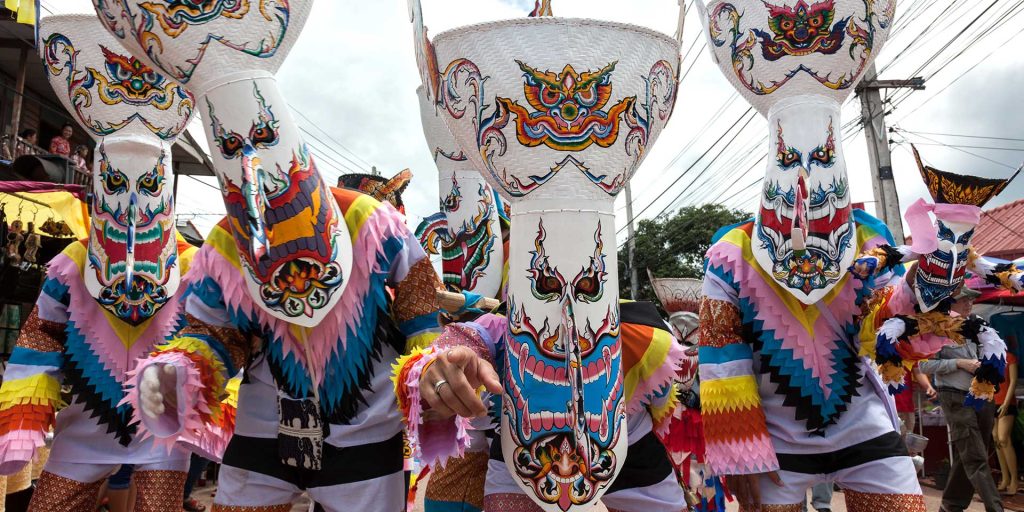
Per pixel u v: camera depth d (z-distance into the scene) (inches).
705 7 124.3
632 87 77.6
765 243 112.7
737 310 117.6
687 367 141.5
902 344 109.0
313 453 88.3
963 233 97.7
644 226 1320.1
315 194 81.7
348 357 88.4
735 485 115.7
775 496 113.0
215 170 81.9
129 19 79.7
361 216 89.7
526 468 78.0
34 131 478.0
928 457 339.6
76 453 134.8
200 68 79.4
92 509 138.7
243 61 80.0
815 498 240.1
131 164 130.2
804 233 107.8
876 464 108.1
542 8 80.0
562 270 76.9
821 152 110.3
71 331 137.3
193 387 84.7
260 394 93.2
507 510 98.7
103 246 131.6
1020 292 98.4
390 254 92.0
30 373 134.6
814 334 113.3
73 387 136.1
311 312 83.2
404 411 79.2
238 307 89.6
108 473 137.6
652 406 106.0
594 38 76.1
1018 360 308.2
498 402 103.3
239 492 90.7
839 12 109.2
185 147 477.7
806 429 112.5
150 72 129.4
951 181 95.9
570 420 77.0
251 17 79.8
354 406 89.4
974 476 230.8
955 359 234.4
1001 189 94.9
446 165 164.4
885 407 115.4
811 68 110.7
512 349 79.3
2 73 484.7
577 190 77.3
